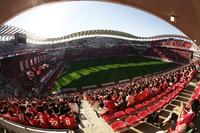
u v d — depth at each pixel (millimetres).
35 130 12914
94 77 67625
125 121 12227
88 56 77688
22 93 51625
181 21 16719
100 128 13398
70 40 76188
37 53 67062
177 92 17766
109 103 14922
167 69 77562
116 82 66562
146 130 11984
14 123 14586
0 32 56281
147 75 73562
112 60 78250
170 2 14977
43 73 63562
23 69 59750
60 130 12914
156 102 16859
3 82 50438
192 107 9422
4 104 24250
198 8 14094
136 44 83125
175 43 79938
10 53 59250
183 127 8219
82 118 16594
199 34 17359
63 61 73375
